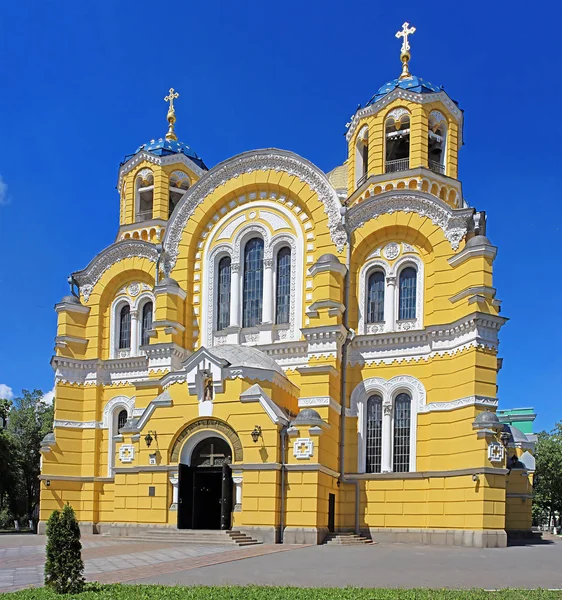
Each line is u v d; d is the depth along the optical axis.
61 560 19.38
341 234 42.06
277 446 35.31
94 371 48.59
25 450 72.38
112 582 21.16
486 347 36.00
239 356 38.72
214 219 46.47
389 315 40.69
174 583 20.80
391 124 45.03
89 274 50.09
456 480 35.75
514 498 45.81
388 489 38.38
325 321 39.50
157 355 43.38
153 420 38.50
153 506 37.41
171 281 44.72
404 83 45.22
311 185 43.53
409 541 37.09
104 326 49.59
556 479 77.06
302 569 24.09
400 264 41.06
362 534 38.16
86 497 46.78
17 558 29.05
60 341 48.59
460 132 46.66
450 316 38.50
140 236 51.28
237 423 36.28
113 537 37.97
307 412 35.72
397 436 39.25
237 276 44.84
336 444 38.81
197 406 37.47
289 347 41.69
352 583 20.81
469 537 34.25
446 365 37.91
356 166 46.78
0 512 71.38
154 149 53.34
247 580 21.45
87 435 47.75
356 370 40.50
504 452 34.97
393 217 41.16
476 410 35.25
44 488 46.78
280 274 44.06
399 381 39.44
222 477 36.59
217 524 38.84
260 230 44.81
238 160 45.59
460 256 38.00
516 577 22.38
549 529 89.31
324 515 35.72
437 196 42.78
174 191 52.97
